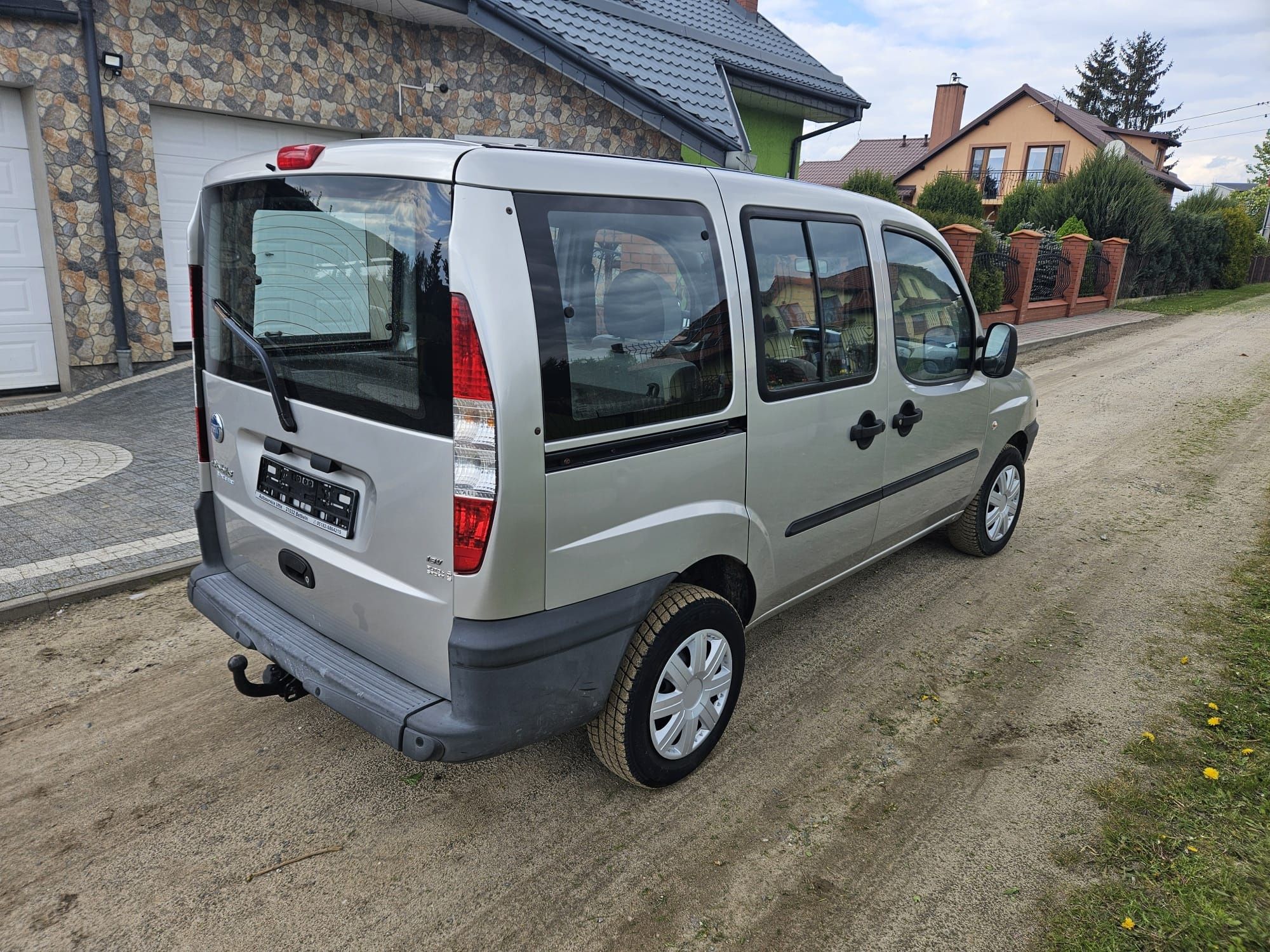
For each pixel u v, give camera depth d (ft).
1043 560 16.99
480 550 7.08
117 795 9.36
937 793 9.68
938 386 13.52
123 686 11.59
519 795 9.57
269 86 30.94
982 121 133.90
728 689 10.03
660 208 8.45
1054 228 81.10
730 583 10.25
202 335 10.11
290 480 8.96
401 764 10.07
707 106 35.24
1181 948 7.49
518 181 7.14
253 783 9.63
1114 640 13.53
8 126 26.68
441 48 34.71
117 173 28.32
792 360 10.24
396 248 7.23
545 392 7.20
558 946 7.50
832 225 10.97
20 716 10.82
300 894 8.04
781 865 8.53
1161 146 149.07
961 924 7.77
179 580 14.92
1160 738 10.78
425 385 7.14
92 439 22.97
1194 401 34.19
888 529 13.12
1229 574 16.20
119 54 27.50
